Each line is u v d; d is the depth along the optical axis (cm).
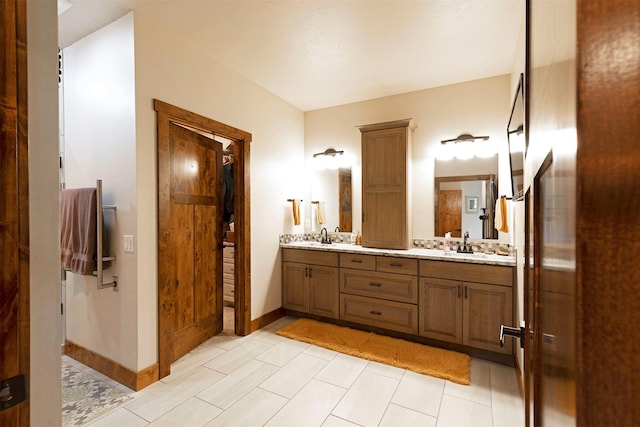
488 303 251
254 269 314
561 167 32
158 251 221
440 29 223
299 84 320
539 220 58
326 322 337
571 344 26
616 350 20
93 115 230
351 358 254
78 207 223
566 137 28
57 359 64
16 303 56
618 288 19
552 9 39
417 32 227
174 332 248
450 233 318
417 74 296
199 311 281
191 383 216
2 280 54
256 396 201
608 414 20
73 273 241
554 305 39
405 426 174
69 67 245
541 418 54
